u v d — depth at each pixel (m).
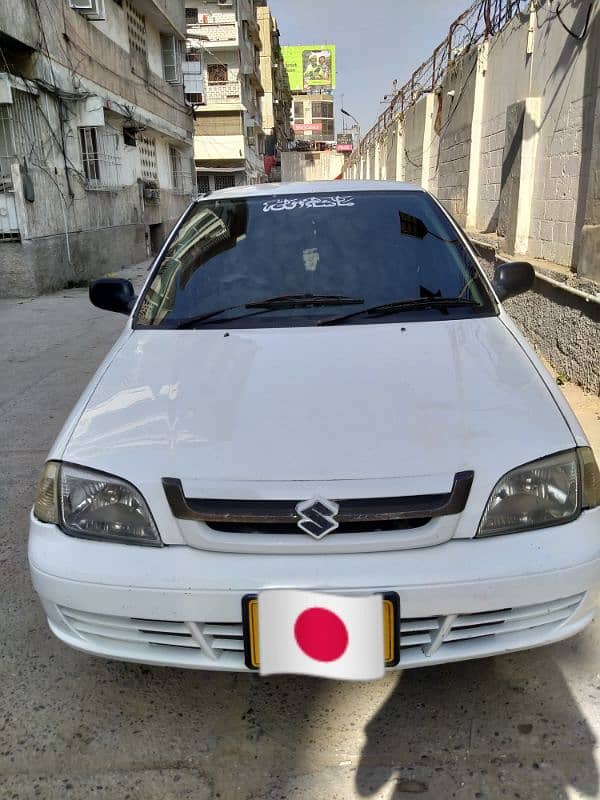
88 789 1.83
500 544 1.73
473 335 2.41
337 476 1.73
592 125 5.08
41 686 2.20
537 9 6.48
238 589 1.69
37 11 10.78
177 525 1.76
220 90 32.78
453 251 2.90
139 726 2.03
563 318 5.16
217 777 1.85
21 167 10.25
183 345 2.44
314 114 86.81
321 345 2.34
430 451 1.79
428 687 2.13
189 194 23.59
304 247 2.91
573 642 2.31
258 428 1.89
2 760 1.93
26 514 3.34
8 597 2.67
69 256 12.12
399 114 15.83
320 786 1.81
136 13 17.16
